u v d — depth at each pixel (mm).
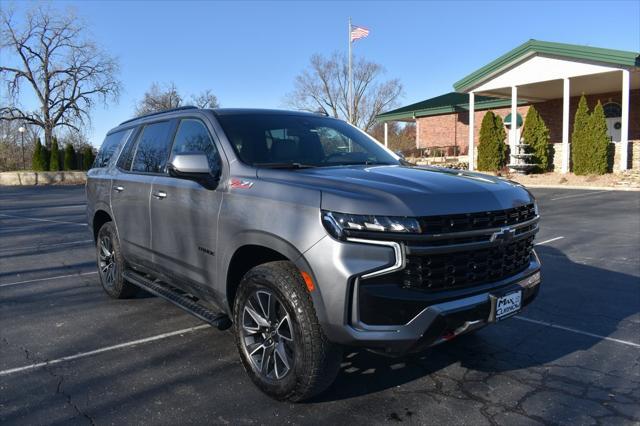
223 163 3836
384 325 2893
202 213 3881
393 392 3539
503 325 4871
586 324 4883
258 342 3502
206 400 3416
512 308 3354
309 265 2990
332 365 3105
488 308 3178
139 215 4848
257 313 3461
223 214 3643
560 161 22891
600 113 20469
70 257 8430
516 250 3479
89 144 47188
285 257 3406
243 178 3617
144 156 5023
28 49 44375
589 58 20469
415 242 2883
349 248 2877
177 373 3844
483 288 3195
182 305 4156
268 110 4555
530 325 4863
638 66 19672
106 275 5812
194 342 4473
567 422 3143
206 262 3881
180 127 4566
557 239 9266
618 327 4797
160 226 4488
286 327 3277
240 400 3414
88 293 6086
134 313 5285
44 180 36094
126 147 5484
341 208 2934
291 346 3230
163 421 3150
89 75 46219
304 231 3037
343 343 2918
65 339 4559
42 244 9836
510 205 3314
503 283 3318
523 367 3947
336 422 3137
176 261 4301
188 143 4367
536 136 23109
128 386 3629
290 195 3219
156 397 3461
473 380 3725
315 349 3049
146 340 4523
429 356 4152
